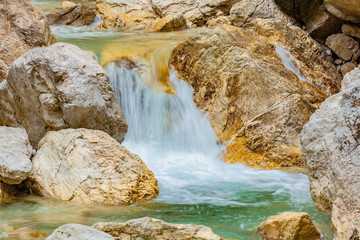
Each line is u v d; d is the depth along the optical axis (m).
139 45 10.02
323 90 9.54
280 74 8.66
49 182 6.21
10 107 7.22
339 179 4.28
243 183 6.90
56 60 6.80
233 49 8.74
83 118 6.91
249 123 8.03
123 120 7.49
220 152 8.13
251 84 8.28
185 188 6.66
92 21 13.48
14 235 4.79
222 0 12.99
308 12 11.76
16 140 6.59
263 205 5.91
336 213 4.21
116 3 13.79
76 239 3.76
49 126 6.93
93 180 6.00
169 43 10.16
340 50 11.16
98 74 7.10
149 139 8.59
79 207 5.75
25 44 8.33
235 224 5.21
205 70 8.93
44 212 5.59
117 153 6.40
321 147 5.01
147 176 6.44
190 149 8.58
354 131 4.12
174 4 13.23
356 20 10.99
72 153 6.28
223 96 8.51
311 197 5.77
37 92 6.78
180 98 9.05
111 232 4.39
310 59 9.98
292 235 4.44
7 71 7.05
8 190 6.25
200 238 4.28
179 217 5.46
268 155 7.72
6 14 8.27
